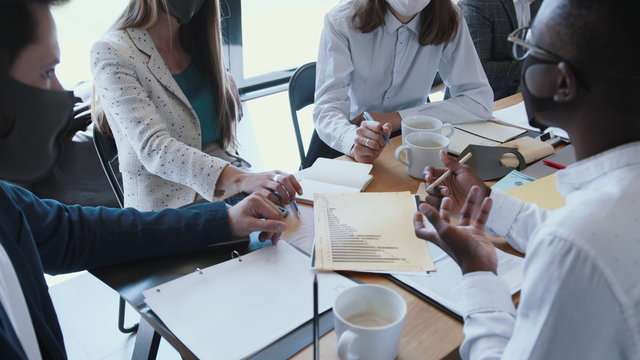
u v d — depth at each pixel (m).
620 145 0.49
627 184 0.47
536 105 0.55
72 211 0.91
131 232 0.89
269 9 3.07
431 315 0.73
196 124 1.52
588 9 0.45
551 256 0.47
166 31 1.47
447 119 1.56
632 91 0.46
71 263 0.87
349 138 1.37
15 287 0.69
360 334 0.59
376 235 0.92
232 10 2.65
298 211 1.03
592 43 0.45
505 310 0.63
